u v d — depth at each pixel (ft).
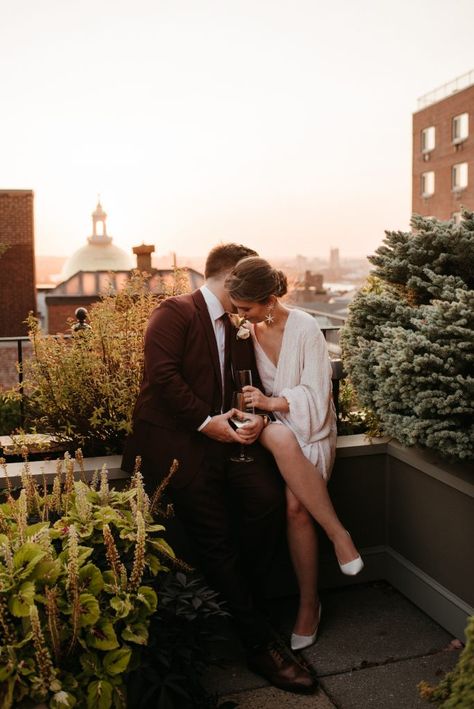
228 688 8.68
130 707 7.14
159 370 9.05
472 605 9.41
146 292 11.93
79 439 11.05
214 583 9.17
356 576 11.23
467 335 8.61
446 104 131.03
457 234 10.10
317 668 9.08
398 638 9.72
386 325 10.14
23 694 6.15
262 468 9.43
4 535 7.22
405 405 9.20
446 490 9.75
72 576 6.52
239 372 9.44
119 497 8.34
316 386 9.55
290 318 9.68
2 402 12.98
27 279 103.19
